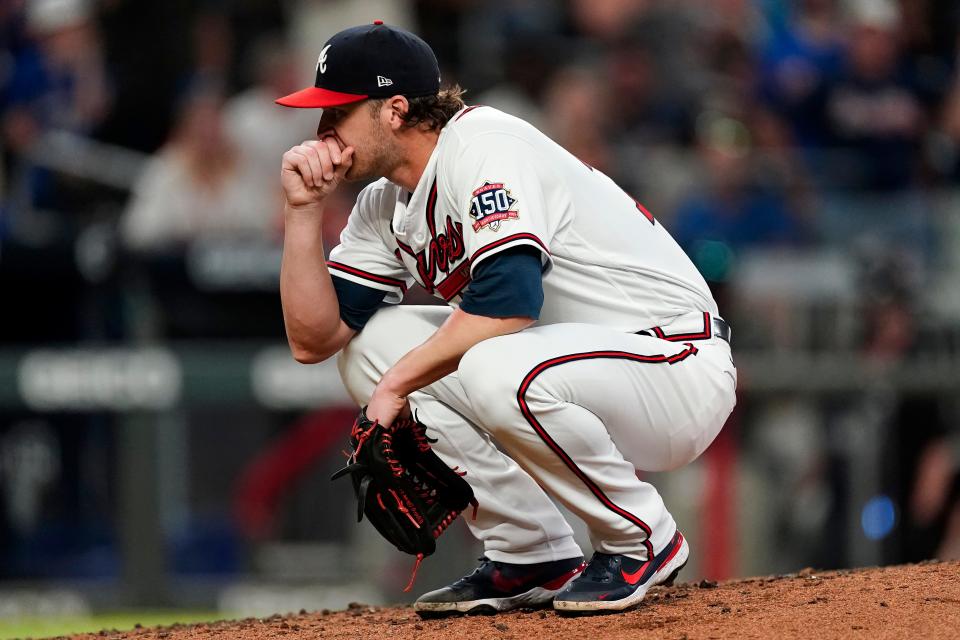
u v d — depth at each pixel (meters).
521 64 31.41
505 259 11.09
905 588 11.91
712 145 29.98
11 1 29.88
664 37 33.38
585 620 11.41
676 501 24.61
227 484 24.53
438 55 33.59
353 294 12.42
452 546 23.89
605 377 11.30
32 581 24.09
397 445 11.73
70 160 28.25
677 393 11.76
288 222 11.97
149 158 30.22
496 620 11.82
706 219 28.59
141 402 24.39
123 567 24.22
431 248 11.95
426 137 11.72
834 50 33.62
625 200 12.26
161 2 31.69
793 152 31.34
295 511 24.55
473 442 12.25
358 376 12.63
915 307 26.97
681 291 12.17
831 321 26.53
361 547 24.39
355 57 11.41
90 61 30.58
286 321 12.25
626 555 11.79
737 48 33.72
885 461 25.86
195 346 24.78
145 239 25.70
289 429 24.64
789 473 25.41
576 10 33.97
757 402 25.42
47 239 24.92
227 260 24.97
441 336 11.24
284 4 32.47
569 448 11.28
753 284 26.73
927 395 26.19
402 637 11.30
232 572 24.39
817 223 28.77
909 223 28.55
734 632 10.73
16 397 24.28
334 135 11.72
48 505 24.30
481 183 11.20
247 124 29.03
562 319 12.05
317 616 13.61
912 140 33.22
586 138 30.38
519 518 12.37
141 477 24.30
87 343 24.72
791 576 13.67
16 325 24.59
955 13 35.44
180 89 31.11
